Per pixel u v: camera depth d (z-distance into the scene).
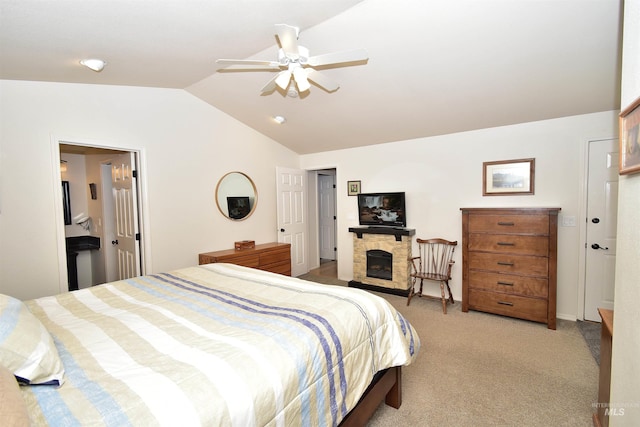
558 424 1.86
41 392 1.01
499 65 2.54
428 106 3.35
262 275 2.53
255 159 4.71
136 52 2.31
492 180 3.75
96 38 1.97
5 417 0.71
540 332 3.11
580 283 3.34
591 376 2.34
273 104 3.77
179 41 2.19
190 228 3.90
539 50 2.30
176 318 1.62
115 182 3.83
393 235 4.32
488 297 3.54
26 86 2.66
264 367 1.18
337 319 1.61
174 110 3.70
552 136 3.39
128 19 1.77
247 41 2.36
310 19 2.11
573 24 2.01
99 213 4.26
